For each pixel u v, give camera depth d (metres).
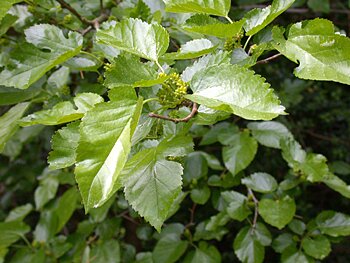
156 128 0.32
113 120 0.23
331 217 0.53
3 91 0.41
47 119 0.27
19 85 0.35
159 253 0.57
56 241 0.64
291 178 0.55
